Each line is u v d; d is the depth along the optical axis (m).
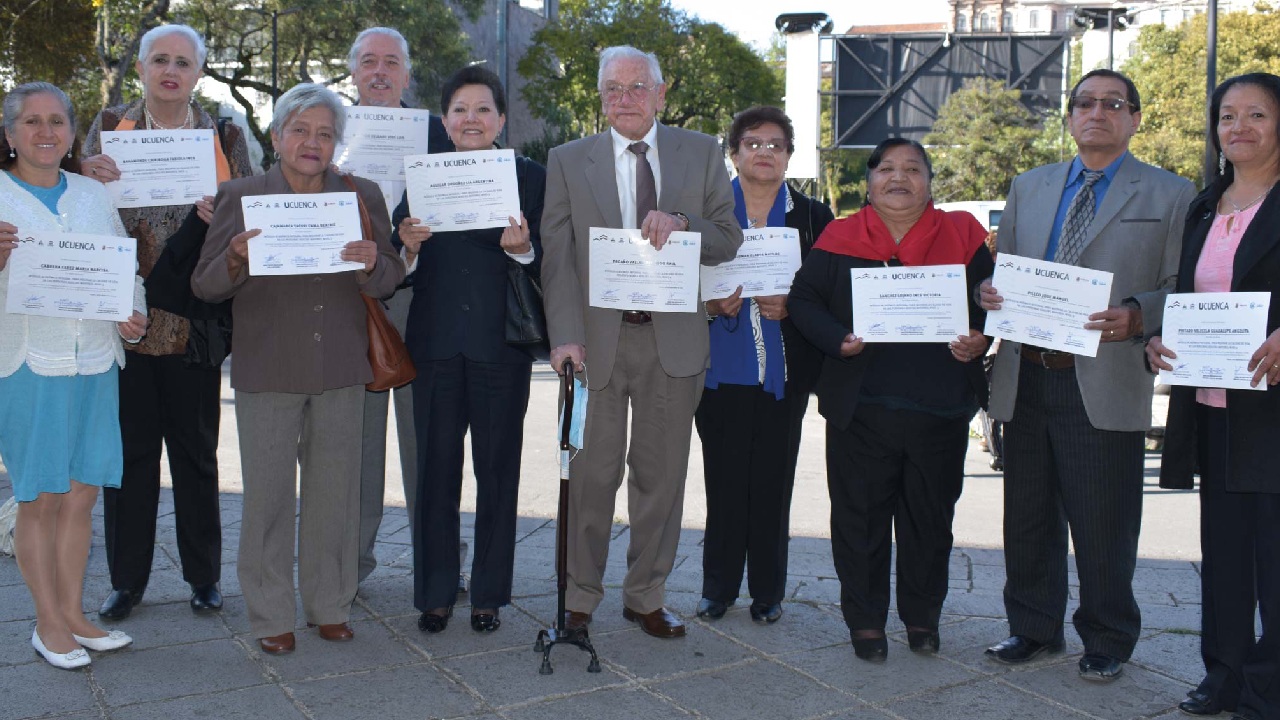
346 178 4.34
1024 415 4.34
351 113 4.85
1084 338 3.95
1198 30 35.62
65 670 4.05
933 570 4.41
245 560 4.29
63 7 20.05
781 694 4.00
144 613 4.76
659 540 4.62
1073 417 4.17
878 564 4.39
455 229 4.31
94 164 4.40
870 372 4.31
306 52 30.47
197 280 4.14
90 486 4.25
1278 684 3.67
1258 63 33.91
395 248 4.61
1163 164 35.34
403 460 5.10
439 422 4.54
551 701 3.89
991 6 85.88
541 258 4.53
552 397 12.40
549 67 43.31
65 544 4.21
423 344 4.54
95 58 21.69
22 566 4.12
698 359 4.48
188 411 4.68
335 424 4.39
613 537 6.31
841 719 3.78
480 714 3.75
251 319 4.26
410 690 3.95
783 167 4.91
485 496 4.59
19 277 3.87
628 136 4.48
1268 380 3.54
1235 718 3.76
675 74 40.81
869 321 4.17
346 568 4.50
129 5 21.58
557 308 4.39
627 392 4.55
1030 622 4.39
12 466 4.03
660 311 4.32
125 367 4.60
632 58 4.40
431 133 5.03
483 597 4.60
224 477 7.79
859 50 25.31
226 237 4.16
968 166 29.95
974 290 4.31
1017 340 4.04
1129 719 3.83
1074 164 4.27
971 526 6.84
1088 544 4.18
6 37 19.73
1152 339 3.84
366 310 4.42
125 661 4.18
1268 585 3.65
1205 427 3.91
